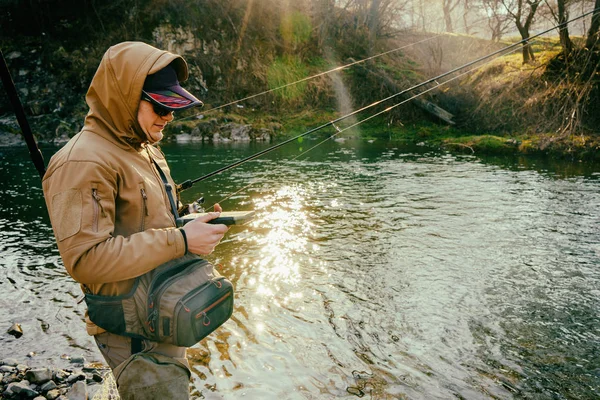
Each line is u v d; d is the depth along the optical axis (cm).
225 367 309
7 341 340
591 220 659
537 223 645
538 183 922
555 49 1852
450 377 303
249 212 158
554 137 1393
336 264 498
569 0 1631
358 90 2188
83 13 2002
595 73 1520
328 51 2475
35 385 285
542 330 364
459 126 1833
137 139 154
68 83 1869
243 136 1823
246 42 2259
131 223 150
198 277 151
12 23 1903
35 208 754
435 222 652
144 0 2089
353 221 661
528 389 293
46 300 411
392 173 1058
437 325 370
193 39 2136
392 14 2812
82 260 132
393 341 346
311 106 2184
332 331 359
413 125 1959
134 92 142
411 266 492
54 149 1502
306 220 669
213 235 149
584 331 363
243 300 411
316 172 1079
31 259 518
